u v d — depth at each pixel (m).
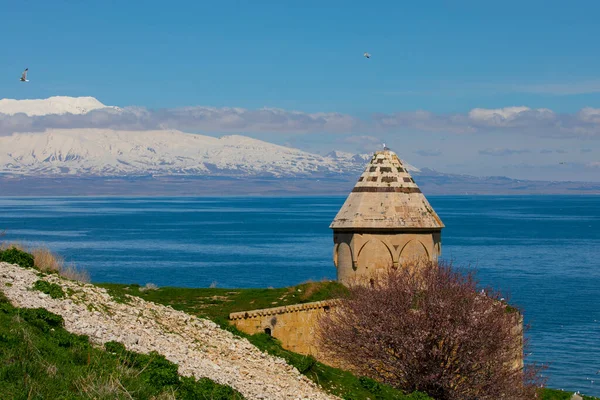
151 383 29.55
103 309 36.28
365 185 55.94
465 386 44.47
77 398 26.38
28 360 27.86
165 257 192.75
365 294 46.75
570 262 184.75
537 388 54.28
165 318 38.53
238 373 34.12
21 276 37.00
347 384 38.28
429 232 55.31
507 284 143.88
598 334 95.50
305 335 48.78
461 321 44.25
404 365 44.31
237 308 48.19
